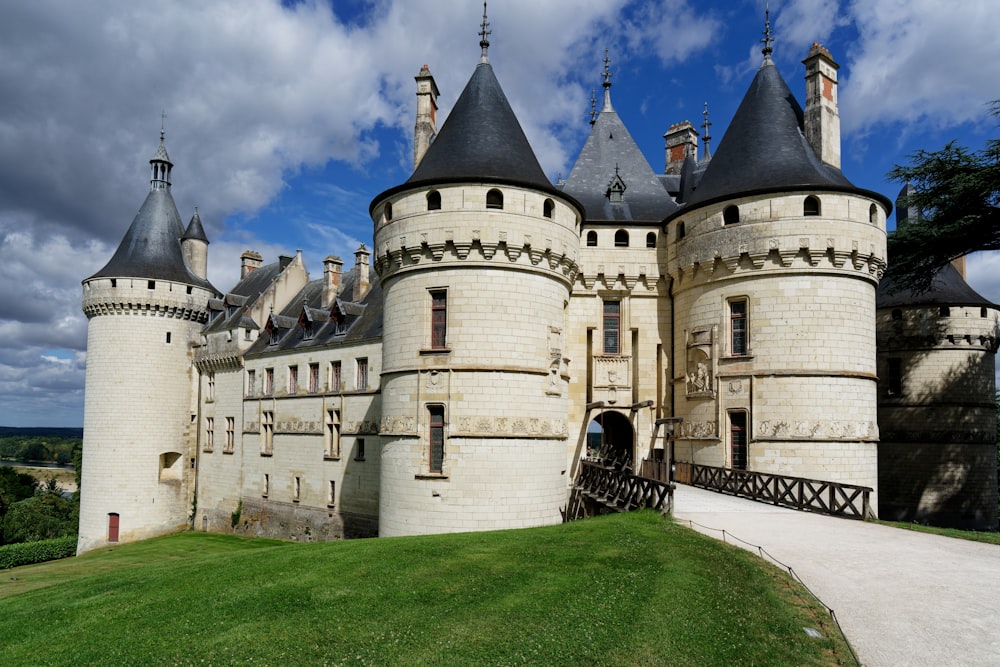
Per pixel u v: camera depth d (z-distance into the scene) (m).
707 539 16.91
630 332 30.78
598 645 10.63
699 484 27.06
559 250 25.02
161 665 11.39
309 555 18.08
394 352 24.92
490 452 23.11
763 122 28.08
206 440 50.97
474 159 24.94
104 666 11.59
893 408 37.53
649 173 33.81
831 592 12.83
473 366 23.34
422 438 23.59
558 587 13.47
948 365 36.59
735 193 26.30
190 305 51.25
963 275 40.50
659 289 30.77
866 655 10.05
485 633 11.44
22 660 12.31
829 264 25.19
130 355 49.00
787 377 25.08
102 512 47.59
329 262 47.31
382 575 15.17
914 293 35.12
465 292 23.73
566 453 26.16
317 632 12.11
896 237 31.62
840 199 25.25
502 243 23.64
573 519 27.47
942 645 10.36
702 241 27.55
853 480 24.55
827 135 27.62
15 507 72.50
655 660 10.12
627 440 34.16
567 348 29.17
